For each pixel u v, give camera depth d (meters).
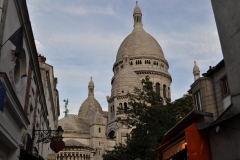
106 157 45.19
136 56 119.75
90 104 132.62
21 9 16.34
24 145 20.83
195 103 22.72
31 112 23.61
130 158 36.06
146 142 33.22
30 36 19.11
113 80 117.50
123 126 95.00
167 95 114.19
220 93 19.91
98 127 96.94
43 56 42.62
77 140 97.00
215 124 12.62
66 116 110.69
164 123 33.19
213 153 13.18
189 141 13.44
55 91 58.75
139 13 140.62
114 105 100.31
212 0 15.42
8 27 14.38
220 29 14.52
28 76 20.91
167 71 122.62
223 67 19.66
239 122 11.55
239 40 12.86
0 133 14.12
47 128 39.47
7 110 14.88
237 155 11.62
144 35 128.25
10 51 15.12
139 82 105.12
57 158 84.62
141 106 36.06
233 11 13.42
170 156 15.49
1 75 12.76
